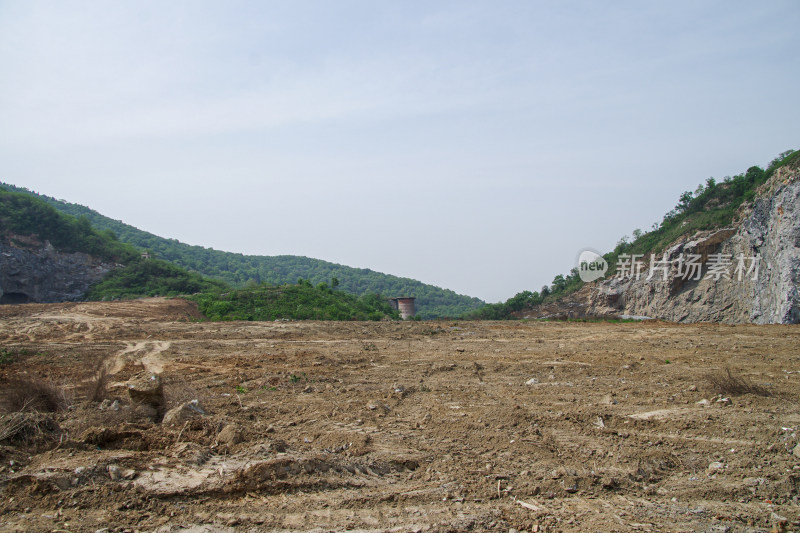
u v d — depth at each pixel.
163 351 18.23
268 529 5.02
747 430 8.14
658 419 8.85
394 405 10.34
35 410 8.01
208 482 5.78
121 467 5.97
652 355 16.47
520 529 5.23
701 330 23.89
